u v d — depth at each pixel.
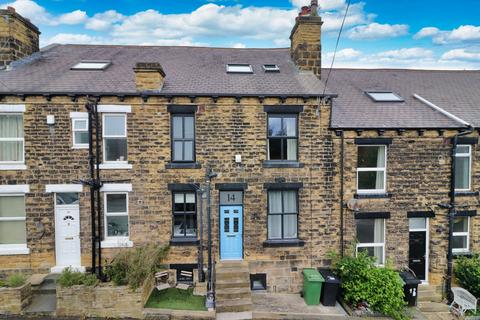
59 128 9.60
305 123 10.22
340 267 9.52
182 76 11.11
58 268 9.70
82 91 9.45
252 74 11.66
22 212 9.81
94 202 9.63
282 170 10.23
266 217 10.26
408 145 10.42
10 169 9.48
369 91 12.59
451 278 10.36
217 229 10.20
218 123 10.04
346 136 10.28
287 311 9.00
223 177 10.11
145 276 8.79
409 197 10.49
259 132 10.14
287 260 10.30
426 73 15.08
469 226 10.78
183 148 10.19
